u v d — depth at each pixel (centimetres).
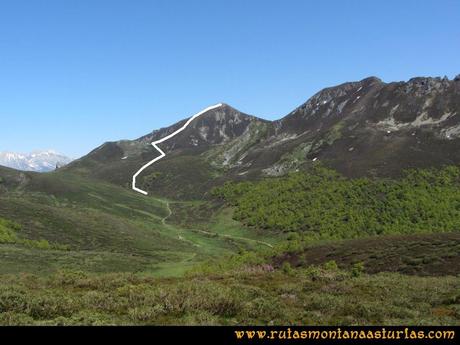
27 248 6562
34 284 2797
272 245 11231
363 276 3694
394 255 5044
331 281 3075
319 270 3916
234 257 6372
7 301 1647
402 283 2908
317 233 11512
